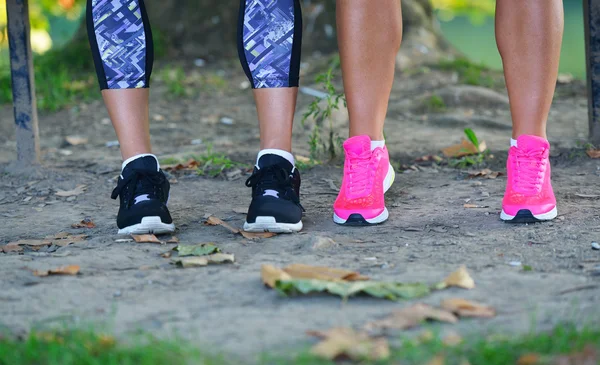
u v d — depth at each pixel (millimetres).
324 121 5492
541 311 2096
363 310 2150
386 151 3270
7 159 4953
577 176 3900
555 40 3031
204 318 2117
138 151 3117
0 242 3123
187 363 1780
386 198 3639
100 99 6914
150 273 2568
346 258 2691
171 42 8539
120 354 1827
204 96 6945
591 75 4410
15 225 3410
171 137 5629
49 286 2434
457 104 6215
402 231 3062
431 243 2867
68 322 2104
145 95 3121
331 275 2387
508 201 3109
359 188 3156
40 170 4367
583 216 3162
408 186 3877
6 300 2305
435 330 1956
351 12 3041
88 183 4180
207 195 3842
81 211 3635
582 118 5609
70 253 2857
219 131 5773
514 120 3145
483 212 3307
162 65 8188
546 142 3117
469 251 2740
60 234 3178
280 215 3002
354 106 3154
